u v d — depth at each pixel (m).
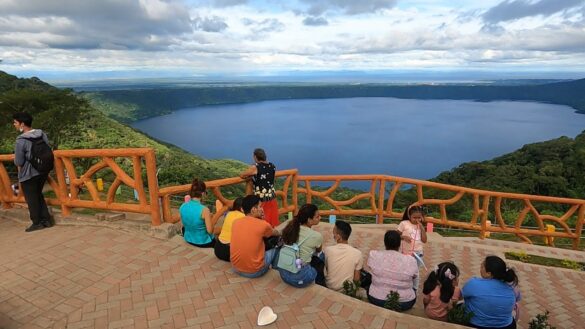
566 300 4.64
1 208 5.92
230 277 3.81
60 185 5.21
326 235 6.54
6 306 3.32
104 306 3.31
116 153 4.61
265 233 3.75
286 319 3.17
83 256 4.21
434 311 3.47
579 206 6.85
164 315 3.19
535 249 6.46
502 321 3.27
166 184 25.98
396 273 3.50
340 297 3.48
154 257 4.19
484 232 6.94
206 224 4.32
